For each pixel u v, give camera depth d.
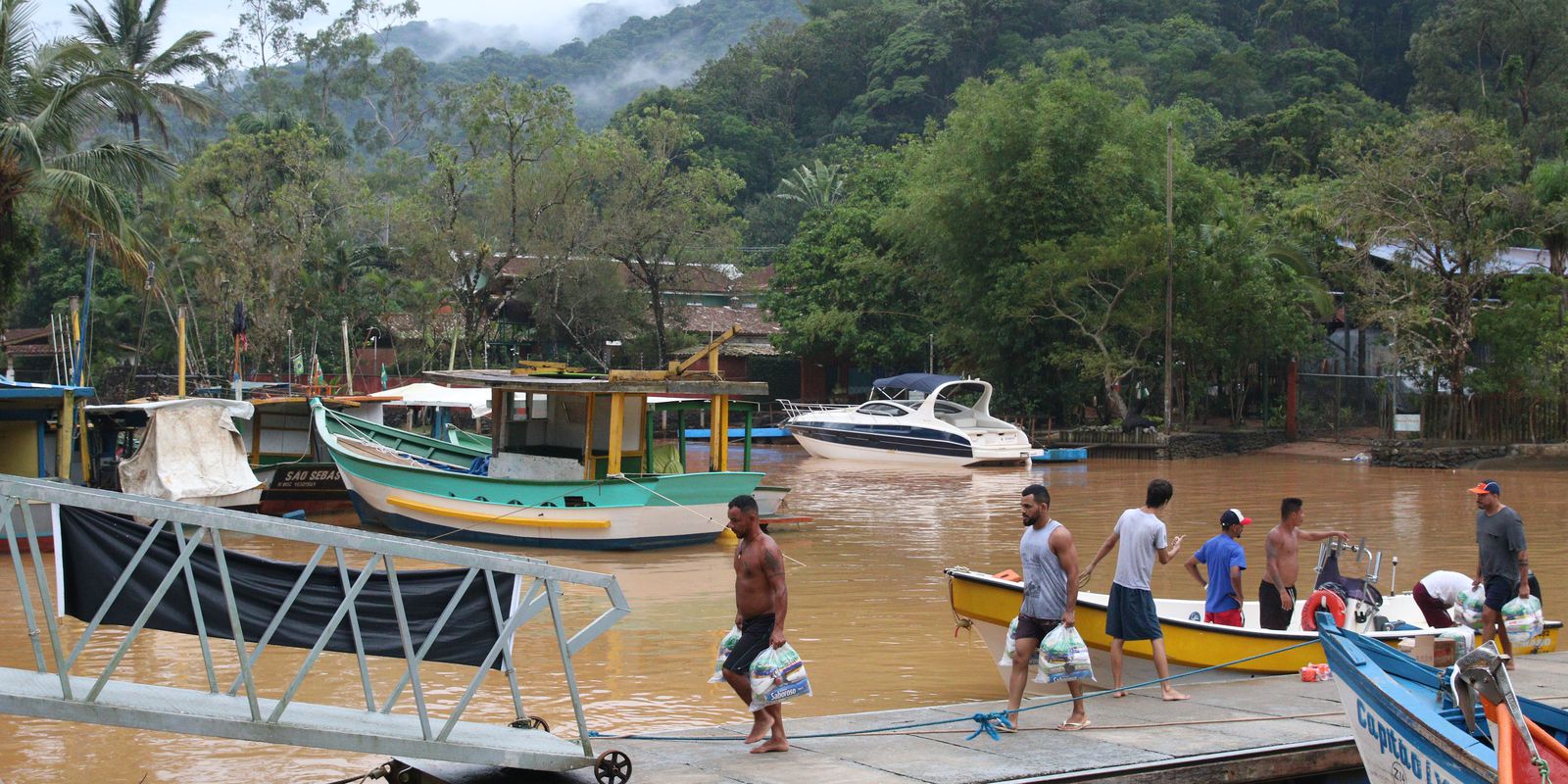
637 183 49.44
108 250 26.81
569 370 22.75
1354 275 41.88
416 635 8.05
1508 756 6.50
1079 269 41.84
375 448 23.11
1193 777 7.98
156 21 48.62
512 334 53.28
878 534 22.62
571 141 48.31
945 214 45.00
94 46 31.11
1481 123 41.31
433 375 21.27
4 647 13.08
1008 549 20.78
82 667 12.22
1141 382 46.25
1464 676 7.09
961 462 37.69
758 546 8.23
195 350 45.69
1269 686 10.27
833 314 49.75
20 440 21.28
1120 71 87.12
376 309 49.62
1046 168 43.44
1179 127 48.53
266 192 49.28
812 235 53.56
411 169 70.75
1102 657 10.86
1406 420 38.44
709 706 11.16
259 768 9.29
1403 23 93.50
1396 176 39.12
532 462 22.03
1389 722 7.33
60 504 7.10
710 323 57.62
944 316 47.72
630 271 51.62
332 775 9.13
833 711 10.89
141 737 10.06
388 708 7.85
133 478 21.80
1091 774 7.72
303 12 77.38
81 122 27.30
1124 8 101.94
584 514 20.53
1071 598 8.76
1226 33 99.00
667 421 49.84
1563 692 10.08
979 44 97.31
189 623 7.48
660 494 20.77
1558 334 37.31
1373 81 91.25
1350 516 24.78
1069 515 25.59
